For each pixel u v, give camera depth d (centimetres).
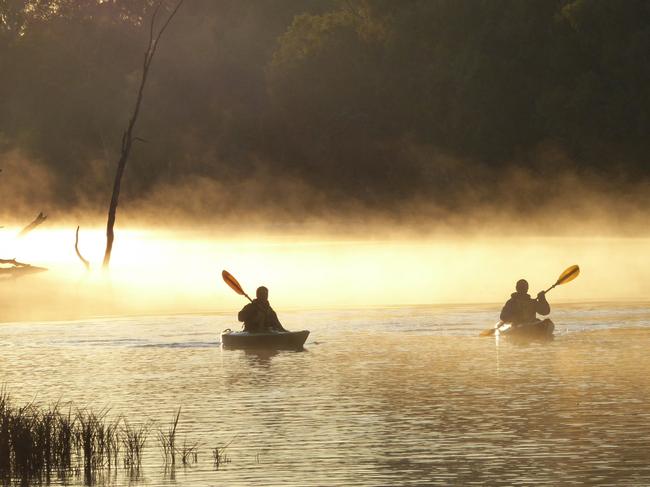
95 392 5400
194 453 4072
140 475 3788
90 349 7094
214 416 4756
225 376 5884
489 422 4541
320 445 4172
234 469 3838
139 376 5912
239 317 7356
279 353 6812
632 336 7344
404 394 5234
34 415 4347
